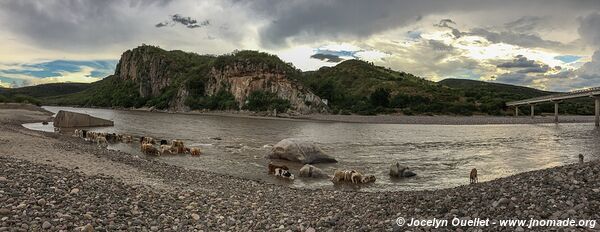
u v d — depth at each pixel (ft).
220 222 40.88
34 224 32.68
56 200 39.45
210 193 54.85
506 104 472.03
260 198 54.49
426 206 40.98
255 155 111.65
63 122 201.05
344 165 98.43
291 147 102.32
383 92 495.82
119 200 43.65
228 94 520.42
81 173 55.98
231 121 306.14
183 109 547.08
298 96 476.95
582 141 157.79
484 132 211.82
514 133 204.95
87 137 139.54
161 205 44.57
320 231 37.22
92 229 33.17
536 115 466.29
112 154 92.53
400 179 80.74
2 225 31.63
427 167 95.25
